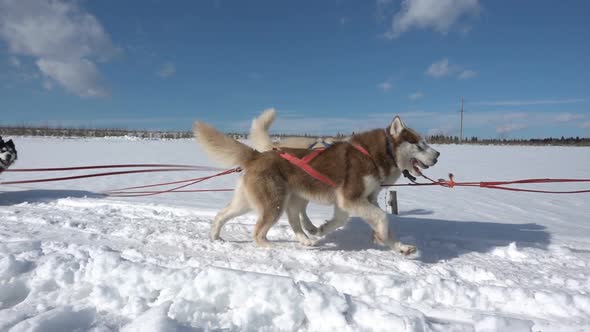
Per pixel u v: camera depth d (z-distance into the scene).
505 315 2.70
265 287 2.58
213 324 2.45
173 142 30.64
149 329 2.11
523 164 15.70
